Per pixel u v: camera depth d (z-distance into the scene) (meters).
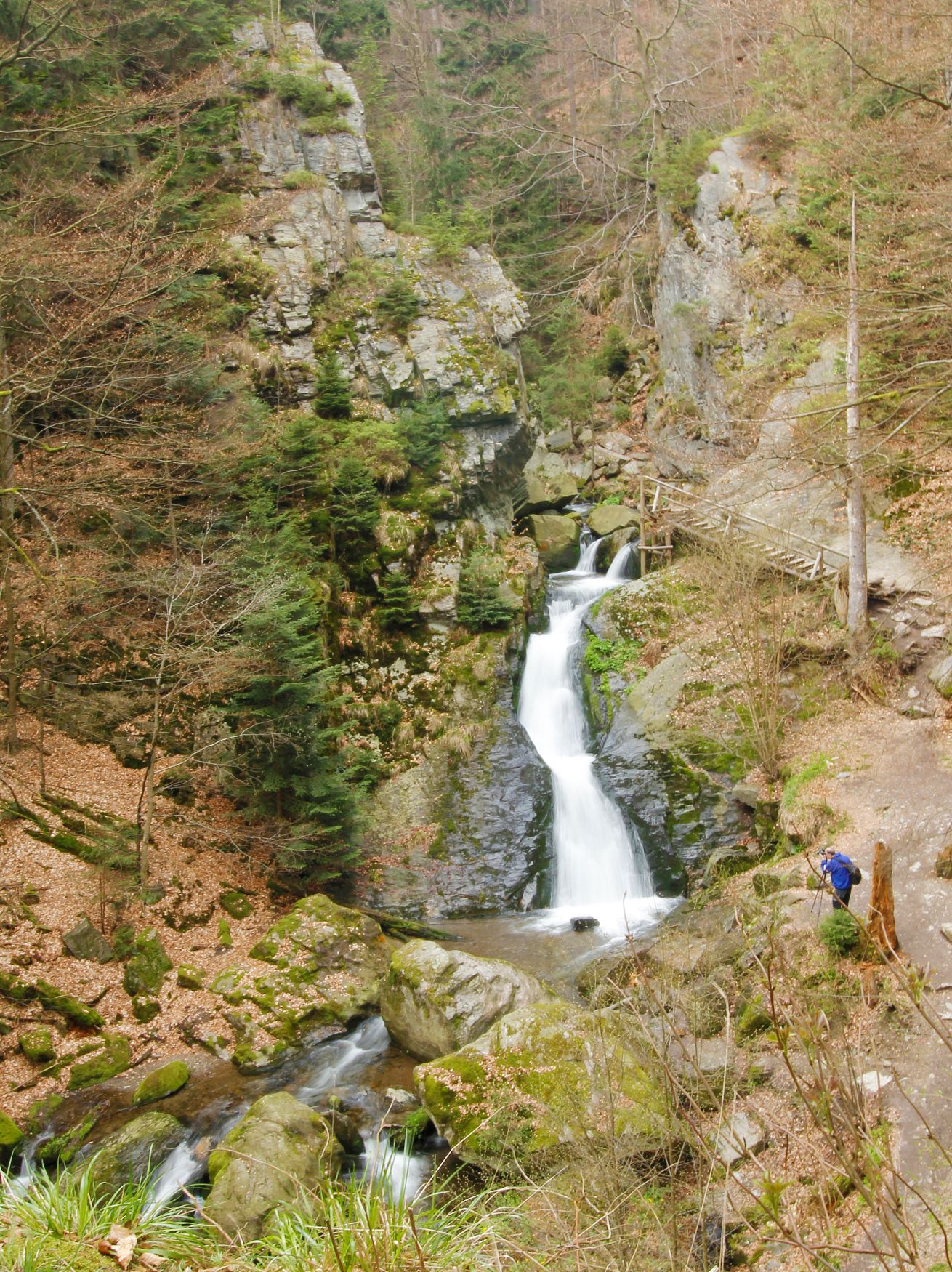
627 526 26.52
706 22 36.94
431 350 24.83
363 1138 10.52
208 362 19.94
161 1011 13.12
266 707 15.83
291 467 20.55
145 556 18.92
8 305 16.77
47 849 14.44
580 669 21.67
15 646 16.20
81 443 15.33
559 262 37.59
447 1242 4.88
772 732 17.00
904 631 17.89
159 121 22.88
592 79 42.94
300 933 14.25
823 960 10.81
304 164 26.14
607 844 17.88
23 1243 4.43
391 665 21.00
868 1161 4.03
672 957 11.16
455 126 37.62
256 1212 8.59
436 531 22.70
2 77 19.52
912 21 19.84
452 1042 11.56
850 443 16.36
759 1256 6.92
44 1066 11.91
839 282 16.84
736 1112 8.64
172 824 16.31
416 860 17.56
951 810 13.79
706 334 27.64
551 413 31.95
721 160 28.73
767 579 19.69
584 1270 5.21
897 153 17.86
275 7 29.11
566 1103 9.16
